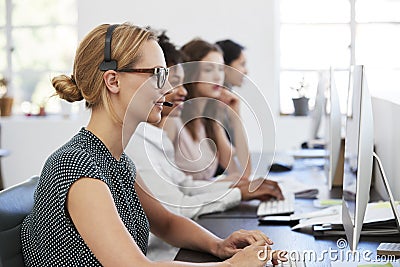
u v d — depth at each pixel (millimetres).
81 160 1580
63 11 5910
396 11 5590
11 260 1643
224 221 2428
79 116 5730
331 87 2855
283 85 5719
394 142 2635
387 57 5613
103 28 1699
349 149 1953
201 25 5578
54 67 5938
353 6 5621
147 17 5609
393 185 2672
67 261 1589
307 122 5594
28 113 5922
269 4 5531
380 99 3033
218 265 1646
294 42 5703
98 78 1663
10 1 5926
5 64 5953
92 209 1514
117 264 1479
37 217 1632
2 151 5238
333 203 2648
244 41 5570
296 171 3793
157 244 2701
